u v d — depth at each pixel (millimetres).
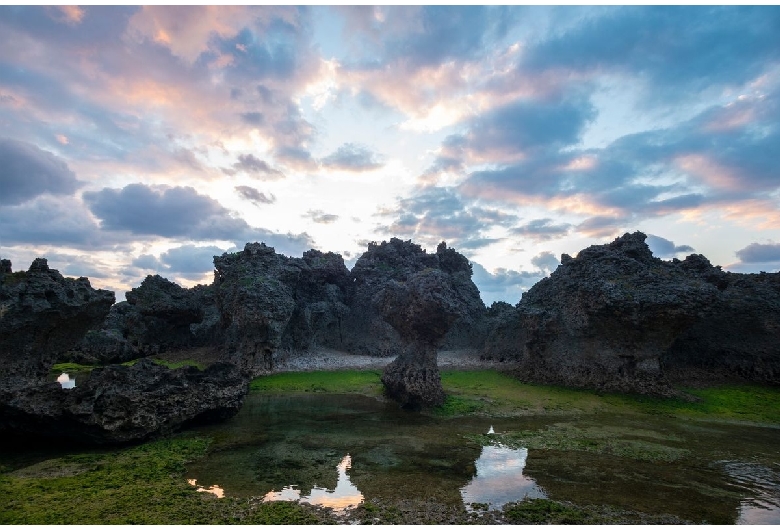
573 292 36281
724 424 25391
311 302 54938
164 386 21891
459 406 27906
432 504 13922
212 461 17719
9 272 22375
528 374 38031
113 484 14797
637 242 37469
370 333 57375
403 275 60375
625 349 33000
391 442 20609
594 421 25438
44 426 18641
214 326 55688
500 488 15383
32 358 23359
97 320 26812
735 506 14312
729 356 37719
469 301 63625
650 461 18609
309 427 23172
